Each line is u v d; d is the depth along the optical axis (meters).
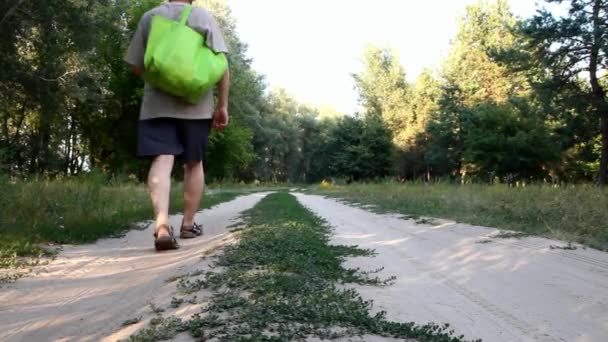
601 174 29.53
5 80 23.02
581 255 6.47
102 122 40.03
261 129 79.50
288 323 3.31
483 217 10.98
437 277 5.21
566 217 9.50
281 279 4.38
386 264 5.87
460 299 4.34
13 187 9.14
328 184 57.59
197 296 4.07
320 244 6.76
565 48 27.73
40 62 24.02
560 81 28.72
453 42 62.19
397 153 65.62
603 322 3.74
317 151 98.19
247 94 53.75
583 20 26.47
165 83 6.19
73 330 3.49
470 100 54.84
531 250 6.92
